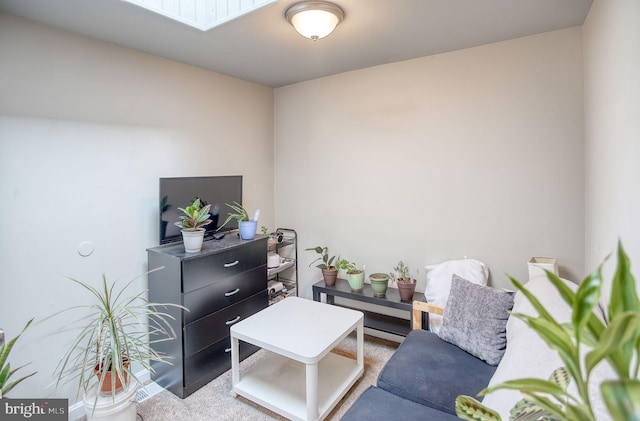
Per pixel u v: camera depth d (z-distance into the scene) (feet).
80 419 6.81
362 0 5.77
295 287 11.72
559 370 2.87
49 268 6.47
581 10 6.25
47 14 5.93
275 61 8.82
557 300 5.14
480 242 8.34
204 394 7.49
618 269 1.95
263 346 6.59
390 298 8.83
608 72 5.03
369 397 5.30
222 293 8.23
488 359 5.98
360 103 9.90
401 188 9.40
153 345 7.93
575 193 7.21
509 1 5.90
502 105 7.87
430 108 8.78
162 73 8.35
